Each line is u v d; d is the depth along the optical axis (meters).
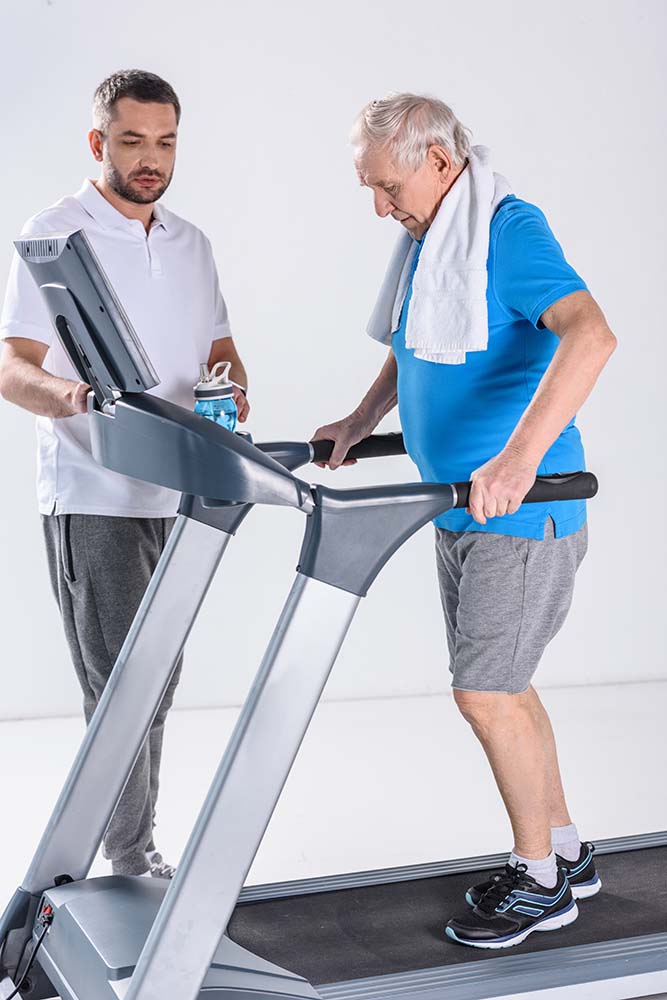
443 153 2.13
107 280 1.72
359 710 4.25
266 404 4.16
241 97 4.00
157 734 2.64
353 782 3.59
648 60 4.30
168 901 1.70
